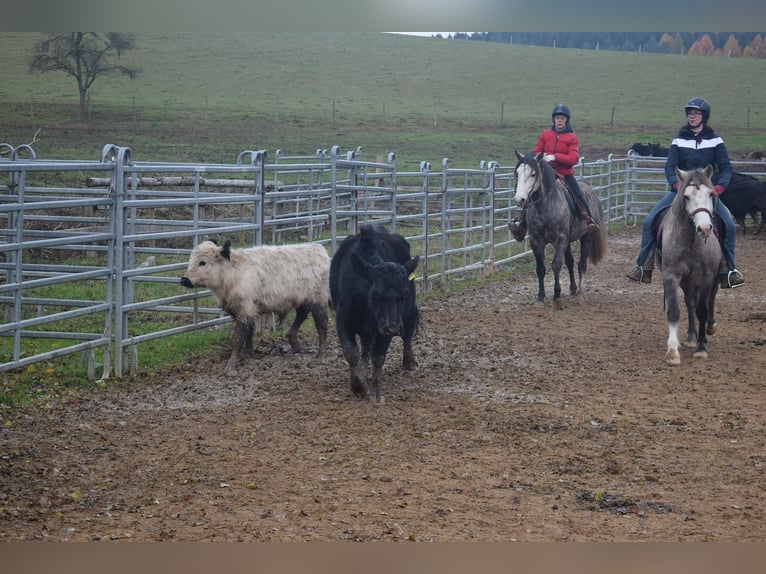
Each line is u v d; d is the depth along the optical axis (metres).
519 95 70.50
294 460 7.20
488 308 14.80
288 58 79.31
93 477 6.76
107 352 9.73
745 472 7.02
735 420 8.49
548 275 18.97
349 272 8.90
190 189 19.86
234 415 8.52
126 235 9.79
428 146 46.88
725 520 6.05
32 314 12.74
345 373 10.27
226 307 10.42
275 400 9.07
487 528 5.87
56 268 11.37
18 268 8.62
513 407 8.91
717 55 105.38
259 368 10.41
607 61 86.50
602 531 5.85
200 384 9.67
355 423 8.27
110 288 9.70
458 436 7.91
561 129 15.64
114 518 5.98
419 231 22.72
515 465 7.14
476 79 76.19
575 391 9.59
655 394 9.48
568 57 88.50
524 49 92.62
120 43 55.59
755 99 69.19
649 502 6.36
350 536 5.71
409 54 85.38
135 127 47.66
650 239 11.80
